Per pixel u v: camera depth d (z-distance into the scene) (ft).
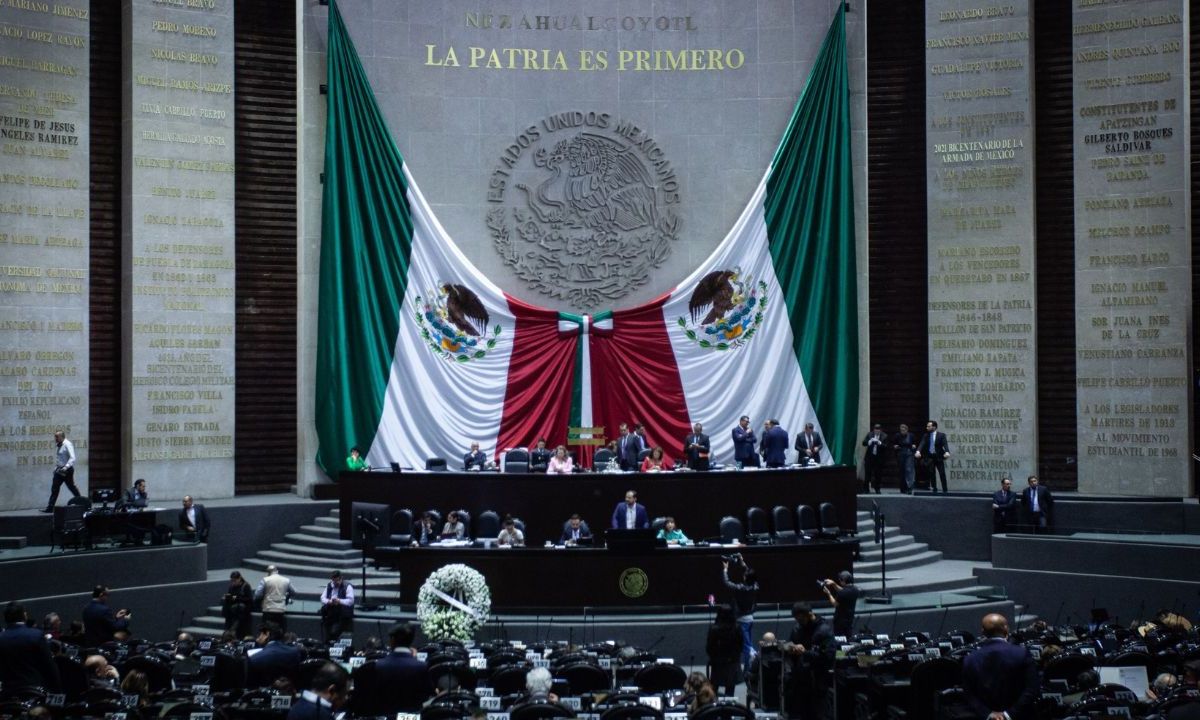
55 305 83.05
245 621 66.69
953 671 43.47
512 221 93.30
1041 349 89.66
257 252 90.79
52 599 67.92
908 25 93.45
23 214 81.97
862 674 46.80
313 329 90.07
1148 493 84.74
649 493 74.79
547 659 49.85
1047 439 89.35
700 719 35.94
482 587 60.29
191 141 88.28
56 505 78.23
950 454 89.66
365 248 89.40
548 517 75.00
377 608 66.39
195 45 88.53
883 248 93.25
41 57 82.69
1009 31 88.94
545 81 93.61
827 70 91.35
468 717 37.40
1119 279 85.97
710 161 93.35
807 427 84.53
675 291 91.20
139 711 38.63
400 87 92.43
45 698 39.01
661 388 90.53
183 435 87.35
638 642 64.59
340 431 87.66
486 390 90.02
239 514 82.17
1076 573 74.59
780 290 90.68
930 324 90.48
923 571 78.13
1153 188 85.20
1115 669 41.42
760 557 67.36
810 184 90.79
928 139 90.74
